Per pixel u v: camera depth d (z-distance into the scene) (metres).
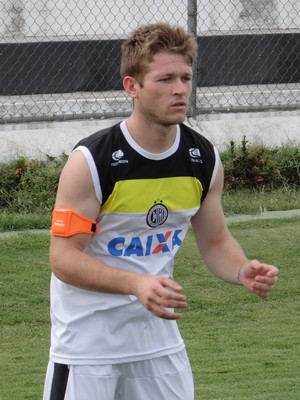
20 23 32.22
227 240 10.39
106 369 9.71
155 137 9.38
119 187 9.40
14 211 27.61
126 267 9.77
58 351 9.84
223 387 15.09
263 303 21.27
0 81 31.97
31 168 28.72
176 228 9.91
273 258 23.59
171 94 9.14
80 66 32.66
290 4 35.00
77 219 9.34
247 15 34.44
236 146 31.73
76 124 30.98
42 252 23.52
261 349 17.94
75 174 9.31
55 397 9.86
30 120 30.58
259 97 33.41
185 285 21.89
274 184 30.84
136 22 33.25
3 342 18.92
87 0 32.69
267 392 14.71
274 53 34.72
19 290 21.31
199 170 9.80
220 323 20.09
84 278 9.22
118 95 32.69
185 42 9.24
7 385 15.70
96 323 9.66
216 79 33.91
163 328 9.96
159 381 10.00
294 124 33.06
